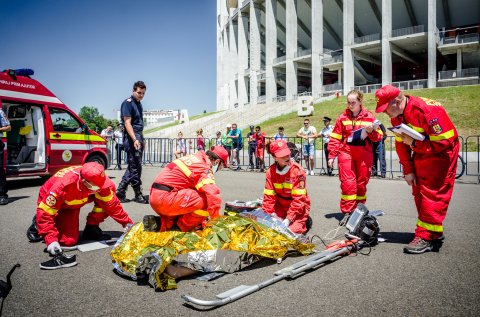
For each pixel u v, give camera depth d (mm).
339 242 4086
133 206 6742
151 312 2637
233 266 3443
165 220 4125
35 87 9312
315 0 46031
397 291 2928
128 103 6867
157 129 60031
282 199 4812
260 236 3686
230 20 62531
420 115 3854
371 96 34688
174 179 3941
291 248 4117
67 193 3963
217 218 3801
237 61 62812
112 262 3584
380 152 11352
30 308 2717
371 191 8484
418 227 4027
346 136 5418
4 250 4145
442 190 3916
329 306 2682
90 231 4598
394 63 54812
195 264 3303
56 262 3576
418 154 4047
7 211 6383
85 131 10586
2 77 8547
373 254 3896
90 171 3914
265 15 55812
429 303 2707
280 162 4469
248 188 9258
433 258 3725
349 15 43562
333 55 48875
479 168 10031
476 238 4434
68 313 2635
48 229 3811
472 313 2551
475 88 29891
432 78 38500
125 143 6996
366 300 2771
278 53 67250
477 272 3312
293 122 32531
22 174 8844
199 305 2639
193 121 50938
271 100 52750
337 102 36094
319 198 7695
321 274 3328
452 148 3887
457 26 47250
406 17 47812
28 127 9453
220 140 16875
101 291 3023
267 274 3387
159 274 3109
